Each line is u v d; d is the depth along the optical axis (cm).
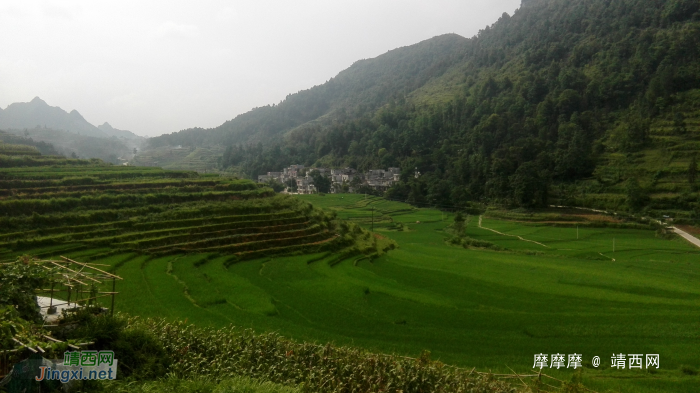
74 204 4453
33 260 1441
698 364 1959
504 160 9938
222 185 6088
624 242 6353
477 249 6128
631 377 1825
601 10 14788
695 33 10669
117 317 1466
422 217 8894
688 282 3894
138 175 6494
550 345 2205
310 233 4938
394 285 3503
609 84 11075
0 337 999
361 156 15212
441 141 13312
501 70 15950
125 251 3784
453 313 2769
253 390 1167
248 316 2473
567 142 10288
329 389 1366
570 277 4053
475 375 1653
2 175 5194
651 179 8256
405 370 1497
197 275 3316
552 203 8931
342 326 2464
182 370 1350
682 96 9900
